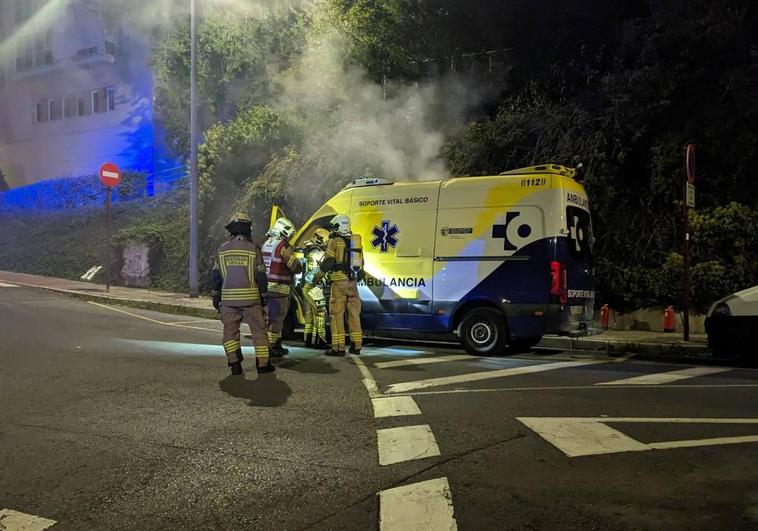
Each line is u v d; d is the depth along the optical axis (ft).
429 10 53.93
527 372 26.35
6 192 101.50
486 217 30.96
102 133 95.66
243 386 23.07
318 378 24.59
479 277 30.78
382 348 33.37
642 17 47.80
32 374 25.00
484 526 11.70
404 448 16.06
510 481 13.87
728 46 40.04
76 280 71.00
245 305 24.90
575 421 18.44
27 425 18.26
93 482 14.08
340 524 11.93
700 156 40.34
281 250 29.43
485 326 30.76
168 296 57.00
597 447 16.07
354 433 17.37
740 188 39.40
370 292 33.14
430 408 19.97
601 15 48.67
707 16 40.06
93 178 88.63
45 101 103.19
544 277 29.58
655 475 14.16
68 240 79.66
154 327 39.83
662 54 40.83
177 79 73.82
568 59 49.49
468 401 20.90
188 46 70.18
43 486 13.89
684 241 34.40
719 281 36.78
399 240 32.73
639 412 19.51
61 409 19.94
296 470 14.66
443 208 31.96
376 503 12.81
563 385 23.62
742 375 26.23
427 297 31.86
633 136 41.39
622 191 42.24
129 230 69.51
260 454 15.74
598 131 42.37
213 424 18.28
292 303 34.99
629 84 41.09
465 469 14.61
